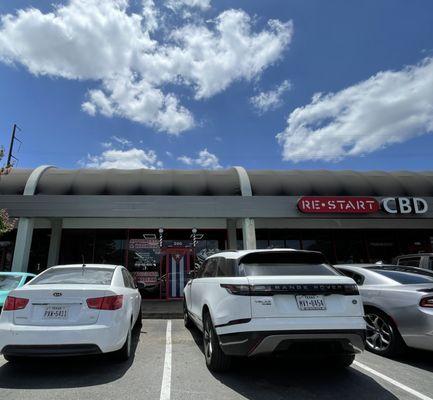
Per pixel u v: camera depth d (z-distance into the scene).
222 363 4.84
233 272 4.77
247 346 4.18
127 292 5.80
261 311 4.22
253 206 13.86
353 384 4.51
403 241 17.84
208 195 14.62
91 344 4.62
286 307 4.28
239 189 15.02
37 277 5.76
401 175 17.09
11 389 4.29
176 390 4.29
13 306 4.73
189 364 5.36
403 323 5.45
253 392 4.23
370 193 15.70
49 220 16.48
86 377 4.75
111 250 16.12
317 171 17.03
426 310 5.22
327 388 4.37
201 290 5.89
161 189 14.62
